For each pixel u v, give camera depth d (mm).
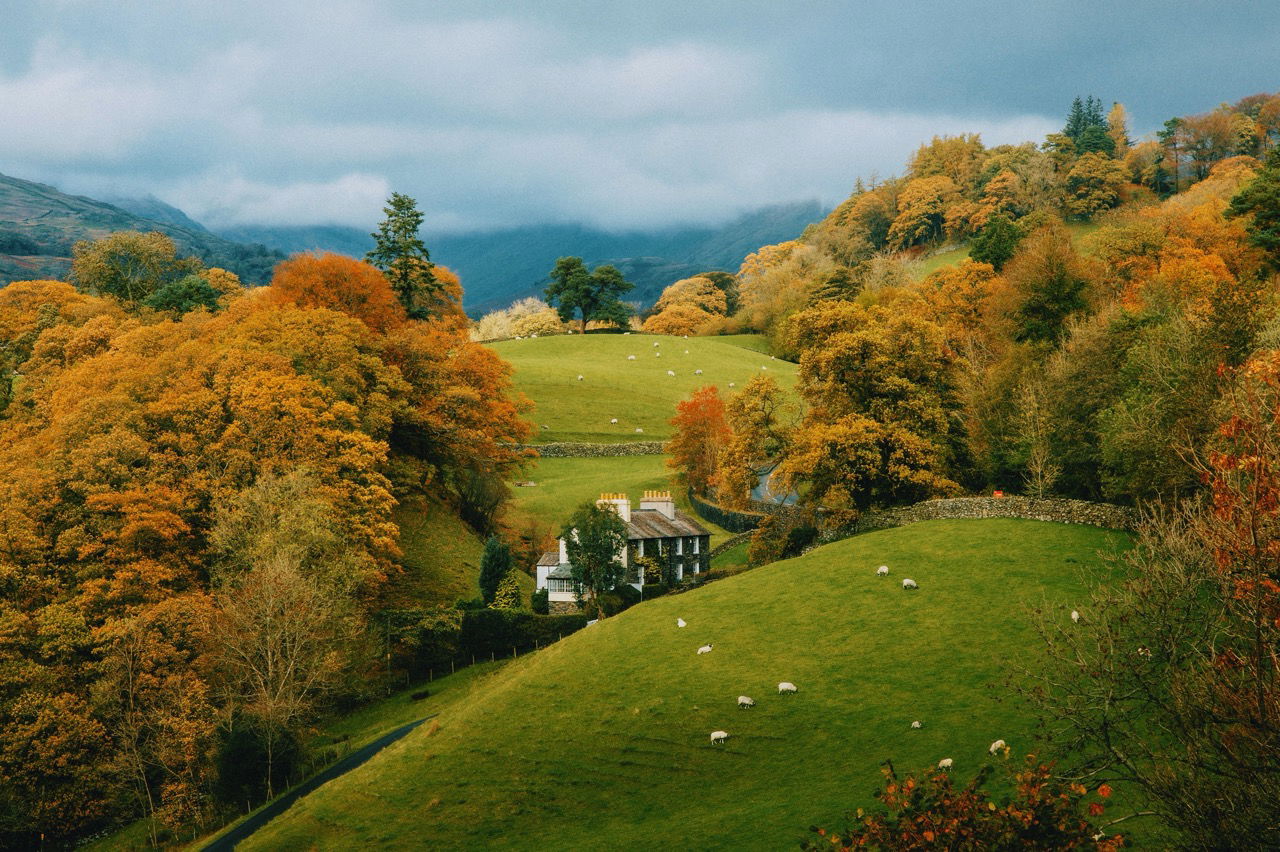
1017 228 165125
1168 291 82875
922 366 75812
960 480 78938
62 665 62469
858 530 72062
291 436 79625
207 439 79562
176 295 150750
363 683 66625
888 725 40000
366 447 83375
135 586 66500
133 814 59312
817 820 32656
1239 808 16266
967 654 44906
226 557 69562
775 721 42781
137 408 81562
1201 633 20344
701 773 40250
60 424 81375
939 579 54562
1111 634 21875
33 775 58406
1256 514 16594
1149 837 24891
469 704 52656
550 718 46906
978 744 36250
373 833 40219
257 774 52156
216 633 59938
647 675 49438
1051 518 60844
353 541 75500
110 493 70375
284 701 55875
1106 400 64062
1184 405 46906
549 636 69562
